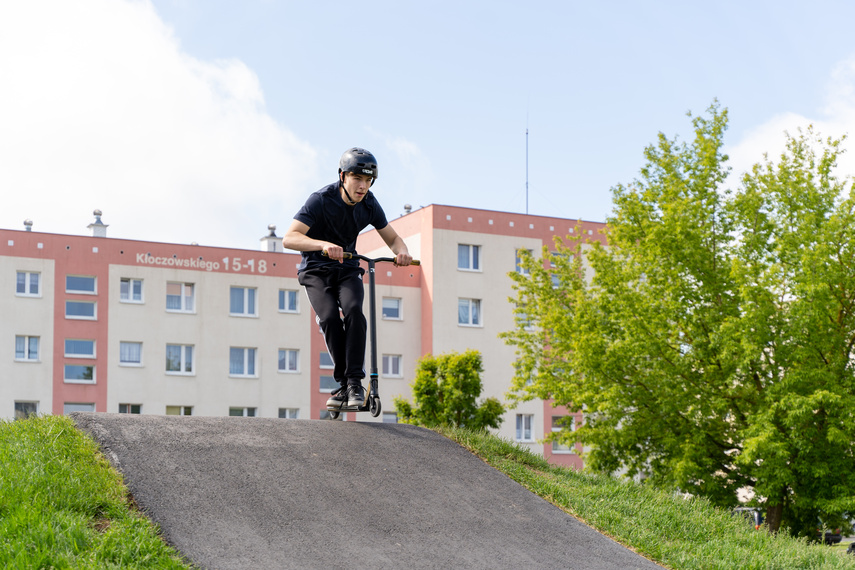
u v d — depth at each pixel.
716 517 7.84
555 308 24.23
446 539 5.60
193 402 40.94
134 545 4.59
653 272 18.81
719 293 18.11
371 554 5.12
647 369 18.80
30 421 6.48
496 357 44.69
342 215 7.12
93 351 39.56
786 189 18.23
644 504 7.57
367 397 7.22
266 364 42.31
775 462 16.47
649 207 19.45
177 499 5.33
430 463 6.88
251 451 6.27
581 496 7.29
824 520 17.20
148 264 40.69
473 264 45.16
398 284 44.47
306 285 7.33
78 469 5.45
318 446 6.66
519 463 7.93
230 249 42.22
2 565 4.20
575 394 20.53
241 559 4.75
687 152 19.81
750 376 17.83
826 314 16.70
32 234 38.88
